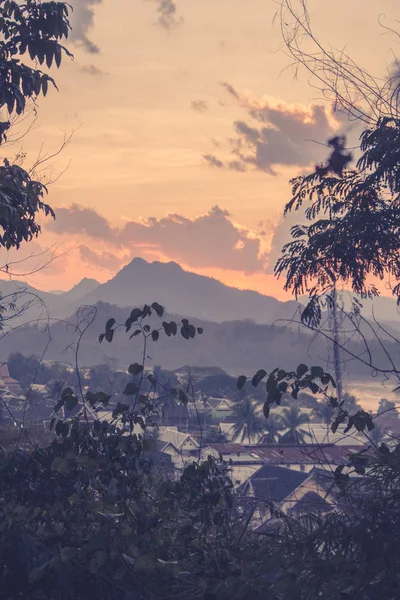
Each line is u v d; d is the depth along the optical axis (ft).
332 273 34.06
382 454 17.80
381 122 27.66
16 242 30.55
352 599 16.15
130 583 18.51
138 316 22.54
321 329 20.63
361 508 17.53
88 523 20.24
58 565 17.42
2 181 29.53
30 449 23.03
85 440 21.83
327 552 17.31
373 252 32.94
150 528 20.38
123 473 21.65
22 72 27.32
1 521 19.99
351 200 34.19
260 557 19.97
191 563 19.45
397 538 16.35
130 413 22.40
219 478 22.33
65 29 28.17
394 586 15.97
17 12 27.89
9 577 18.51
